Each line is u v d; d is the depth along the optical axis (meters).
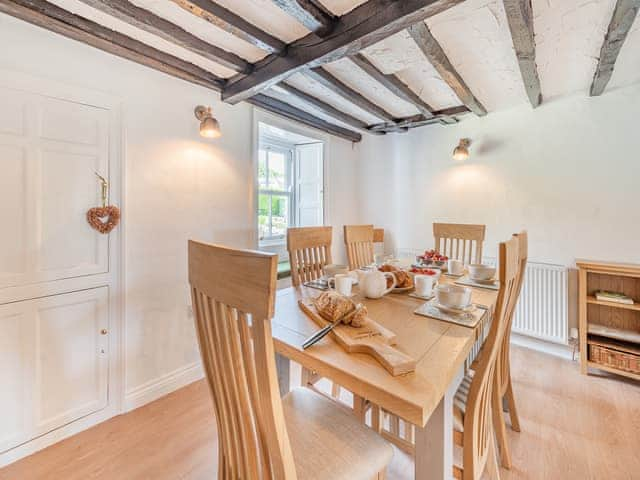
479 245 2.33
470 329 1.07
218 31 1.68
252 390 0.71
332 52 1.65
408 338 1.00
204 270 0.80
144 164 1.91
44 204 1.53
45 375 1.56
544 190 2.71
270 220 3.49
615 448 1.57
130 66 1.83
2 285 1.42
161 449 1.56
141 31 1.66
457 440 1.06
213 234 2.31
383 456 0.94
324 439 0.97
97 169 1.71
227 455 0.87
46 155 1.53
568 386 2.14
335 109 2.98
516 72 2.17
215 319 0.77
